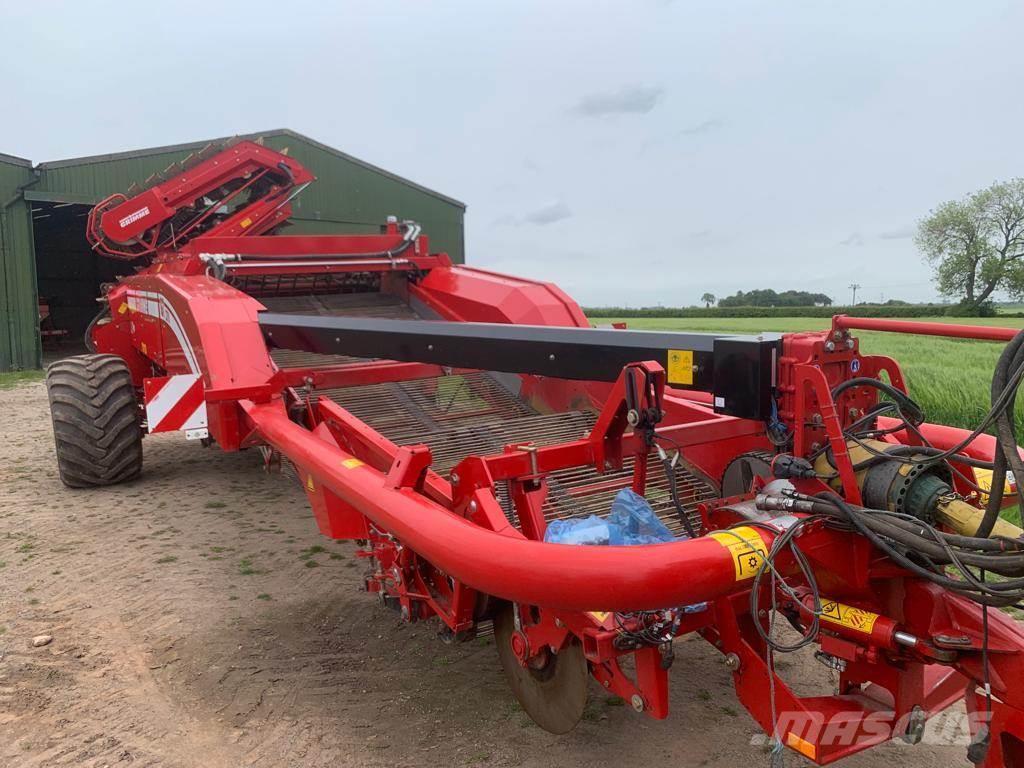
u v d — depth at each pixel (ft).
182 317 15.60
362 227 70.74
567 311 17.12
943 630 7.12
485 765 8.95
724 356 7.93
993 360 34.71
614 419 8.77
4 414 33.09
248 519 17.92
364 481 9.17
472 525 7.49
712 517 8.18
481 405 16.55
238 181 25.40
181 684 10.69
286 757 9.08
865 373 8.39
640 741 9.43
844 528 7.16
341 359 18.22
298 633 12.27
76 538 16.47
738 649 7.64
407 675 11.02
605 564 6.34
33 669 10.99
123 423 19.86
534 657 8.75
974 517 7.01
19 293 53.67
